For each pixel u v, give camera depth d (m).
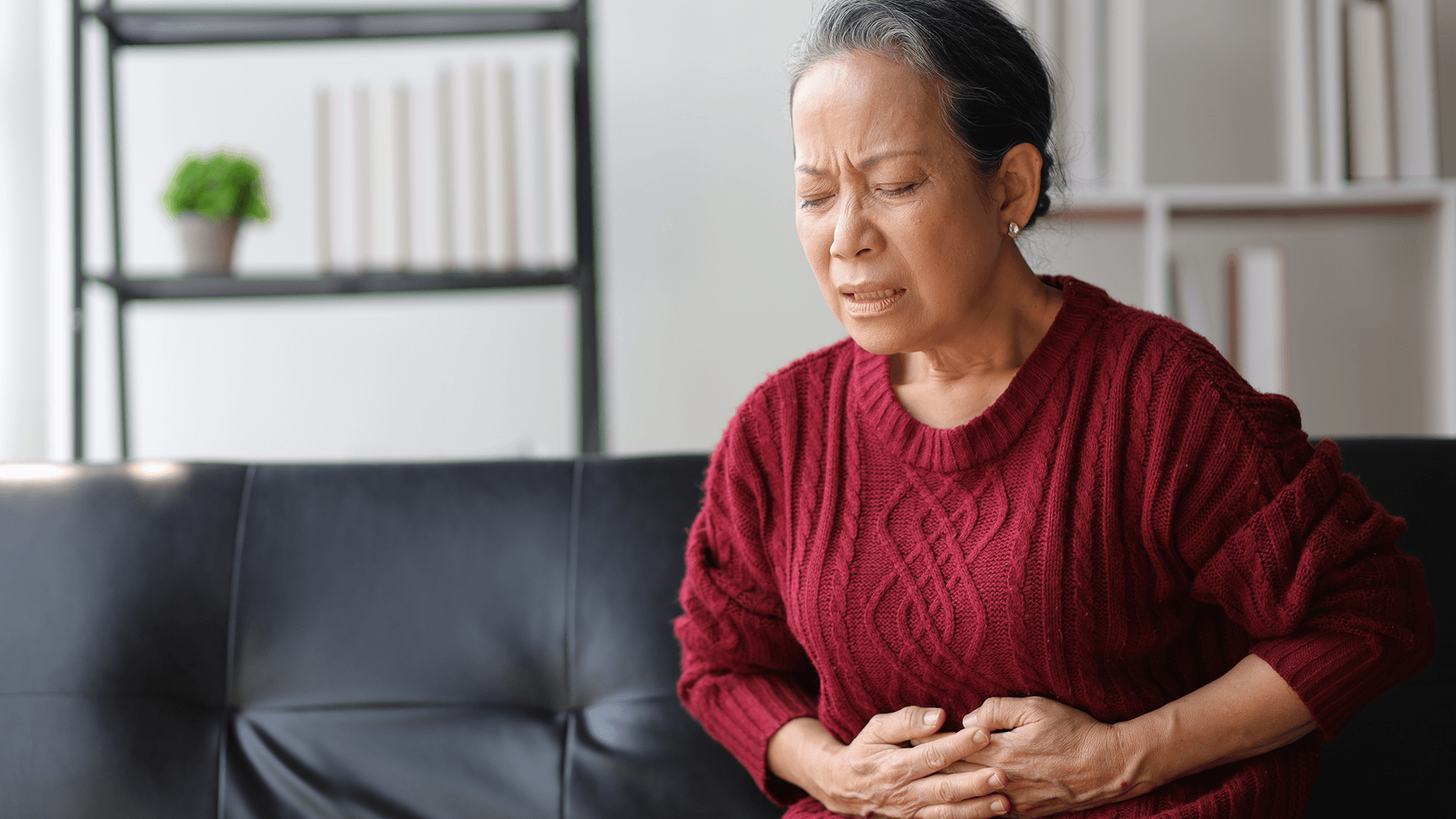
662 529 1.22
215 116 2.64
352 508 1.23
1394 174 2.12
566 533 1.22
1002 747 0.84
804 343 2.60
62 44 2.65
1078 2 2.10
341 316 2.63
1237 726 0.82
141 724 1.14
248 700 1.18
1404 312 2.35
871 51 0.80
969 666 0.85
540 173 2.29
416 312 2.63
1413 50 2.12
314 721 1.16
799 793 1.02
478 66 2.28
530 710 1.18
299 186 2.63
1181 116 2.42
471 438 2.63
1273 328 2.12
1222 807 0.81
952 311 0.83
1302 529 0.81
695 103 2.60
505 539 1.22
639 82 2.61
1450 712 1.07
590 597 1.20
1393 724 1.07
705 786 1.12
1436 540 1.12
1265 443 0.82
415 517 1.23
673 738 1.14
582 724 1.17
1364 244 2.35
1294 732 0.83
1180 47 2.41
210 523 1.22
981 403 0.90
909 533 0.88
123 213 2.63
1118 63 2.10
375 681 1.18
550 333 2.63
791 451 0.98
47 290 2.63
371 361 2.64
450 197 2.29
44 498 1.21
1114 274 2.40
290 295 2.35
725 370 2.61
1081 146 1.99
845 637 0.90
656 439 2.62
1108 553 0.83
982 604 0.84
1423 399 2.33
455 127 2.29
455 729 1.16
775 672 1.04
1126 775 0.82
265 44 2.45
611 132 2.61
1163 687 0.86
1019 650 0.83
